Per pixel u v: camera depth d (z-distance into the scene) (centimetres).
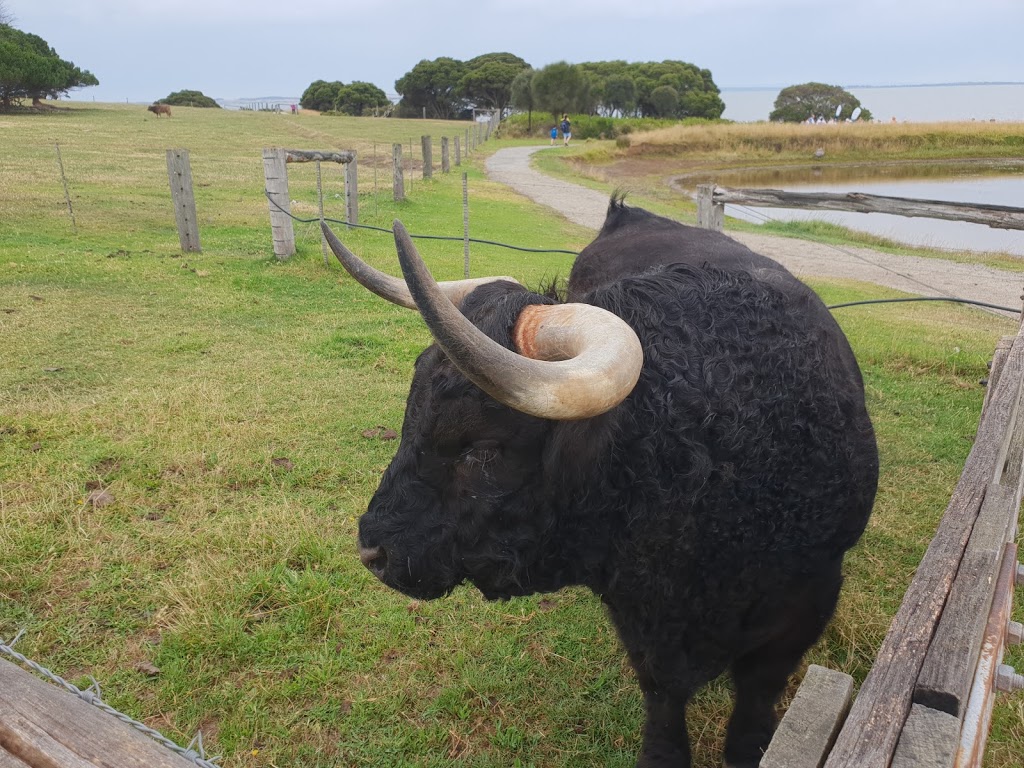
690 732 335
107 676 344
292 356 740
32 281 955
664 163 4362
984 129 5169
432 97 8756
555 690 352
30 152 2462
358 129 4891
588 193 2584
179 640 363
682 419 224
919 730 148
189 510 469
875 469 273
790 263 1586
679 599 246
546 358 214
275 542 433
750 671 291
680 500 227
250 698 338
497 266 1172
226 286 986
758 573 244
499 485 231
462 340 173
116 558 421
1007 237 2270
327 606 388
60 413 584
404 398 648
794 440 238
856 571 428
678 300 245
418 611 397
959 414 646
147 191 1761
